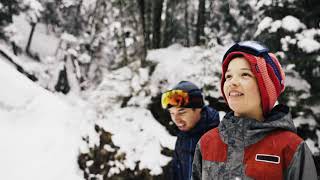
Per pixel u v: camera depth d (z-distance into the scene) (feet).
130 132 15.29
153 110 18.28
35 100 19.45
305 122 16.79
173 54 23.61
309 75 17.83
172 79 20.07
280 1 18.30
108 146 14.76
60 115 18.80
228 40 29.01
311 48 16.33
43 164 15.35
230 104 3.67
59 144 16.47
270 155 3.30
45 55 38.73
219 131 3.78
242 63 3.63
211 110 7.14
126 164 13.76
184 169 6.86
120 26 26.11
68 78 35.40
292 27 17.01
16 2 31.55
